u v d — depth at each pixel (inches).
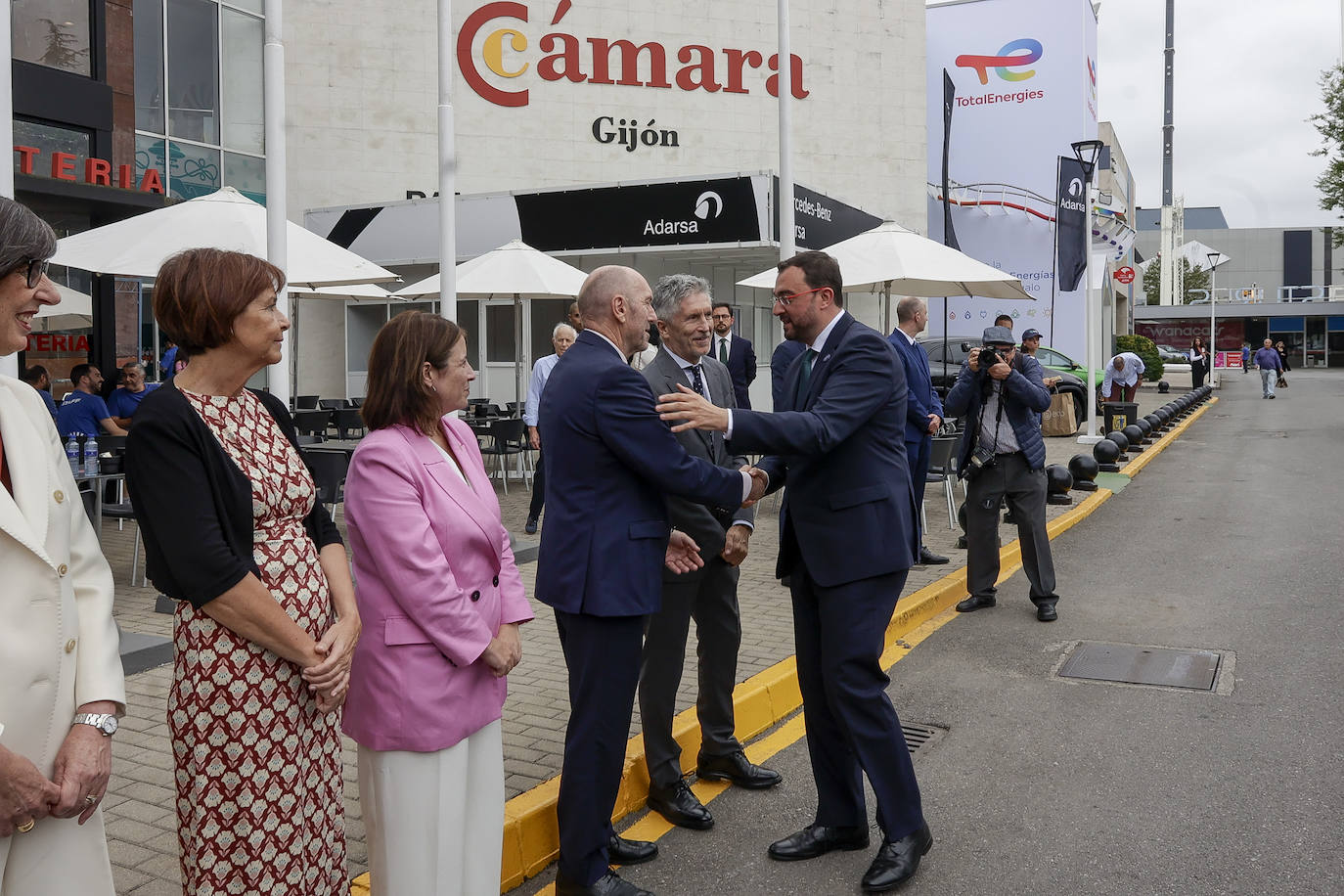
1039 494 294.0
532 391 383.9
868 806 175.6
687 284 161.2
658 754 165.6
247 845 96.1
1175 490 557.6
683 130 1014.4
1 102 155.0
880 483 147.9
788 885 146.3
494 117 965.8
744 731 205.8
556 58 978.7
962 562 353.4
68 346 573.3
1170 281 2955.2
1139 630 280.2
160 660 228.8
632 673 136.6
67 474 87.0
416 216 774.5
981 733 206.2
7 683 77.8
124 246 311.6
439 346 114.7
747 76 1029.2
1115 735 202.8
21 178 458.9
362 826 151.9
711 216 676.7
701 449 162.6
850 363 146.0
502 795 121.9
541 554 137.9
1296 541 401.1
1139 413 1103.6
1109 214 1364.4
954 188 1393.9
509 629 120.6
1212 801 170.4
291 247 336.5
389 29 931.3
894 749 146.8
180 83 695.7
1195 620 288.7
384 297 550.3
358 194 930.1
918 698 227.9
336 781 106.0
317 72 918.4
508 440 495.2
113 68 603.8
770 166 1037.8
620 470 134.6
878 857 146.1
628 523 134.4
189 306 96.1
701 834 162.7
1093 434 747.4
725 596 178.1
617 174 998.4
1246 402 1350.9
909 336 326.3
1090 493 533.6
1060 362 912.9
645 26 999.6
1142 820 164.4
